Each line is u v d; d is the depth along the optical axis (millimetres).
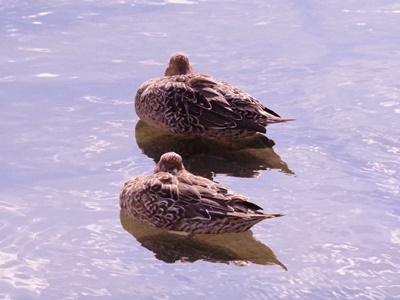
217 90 17219
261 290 12102
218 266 12805
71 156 16281
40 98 18797
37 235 13555
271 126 17688
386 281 12344
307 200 14664
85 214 14266
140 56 21156
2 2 24516
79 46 21750
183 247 13391
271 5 24734
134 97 18984
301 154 16422
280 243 13422
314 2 25000
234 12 24141
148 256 13086
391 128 17234
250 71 20188
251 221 13430
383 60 20812
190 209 13695
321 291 12086
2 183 15172
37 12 23891
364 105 18328
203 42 21969
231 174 15742
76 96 18969
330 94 18891
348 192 14914
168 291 12086
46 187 15078
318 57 21031
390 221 13977
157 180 13992
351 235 13570
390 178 15391
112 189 15109
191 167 16062
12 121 17656
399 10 24328
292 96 18828
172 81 17516
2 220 13938
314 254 13062
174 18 23672
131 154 16500
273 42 21969
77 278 12414
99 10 24234
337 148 16562
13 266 12680
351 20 23547
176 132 17375
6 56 21031
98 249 13242
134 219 14203
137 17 23719
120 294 12000
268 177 15570
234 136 17141
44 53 21281
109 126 17688
